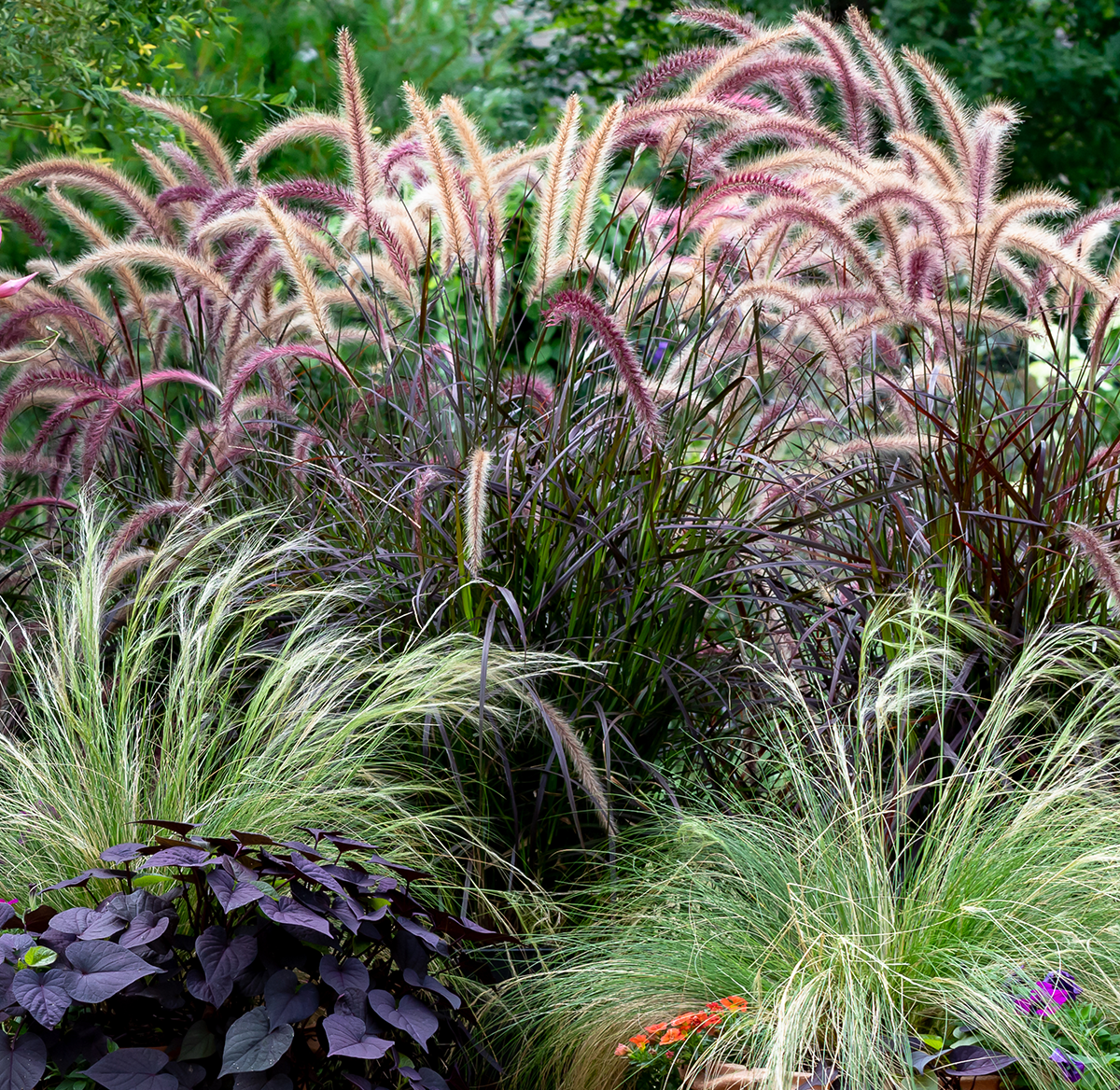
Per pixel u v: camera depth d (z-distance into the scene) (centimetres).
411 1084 231
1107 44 1073
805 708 288
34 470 382
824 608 322
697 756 317
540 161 362
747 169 347
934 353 359
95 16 468
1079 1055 222
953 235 344
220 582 305
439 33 650
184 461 356
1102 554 280
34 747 288
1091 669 299
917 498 340
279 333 384
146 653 294
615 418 318
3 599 378
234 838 240
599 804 271
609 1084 247
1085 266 330
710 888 266
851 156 359
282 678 286
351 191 337
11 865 256
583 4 1147
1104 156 1088
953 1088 223
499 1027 266
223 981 210
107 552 317
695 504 329
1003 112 361
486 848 277
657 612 302
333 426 364
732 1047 230
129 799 258
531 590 305
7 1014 205
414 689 274
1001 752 289
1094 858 241
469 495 265
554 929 281
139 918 215
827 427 362
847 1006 224
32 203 555
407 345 345
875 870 250
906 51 379
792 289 333
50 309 371
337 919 224
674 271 352
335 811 269
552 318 276
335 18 630
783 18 1019
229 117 609
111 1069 204
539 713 290
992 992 226
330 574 324
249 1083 208
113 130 512
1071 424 342
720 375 360
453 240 323
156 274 579
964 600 308
